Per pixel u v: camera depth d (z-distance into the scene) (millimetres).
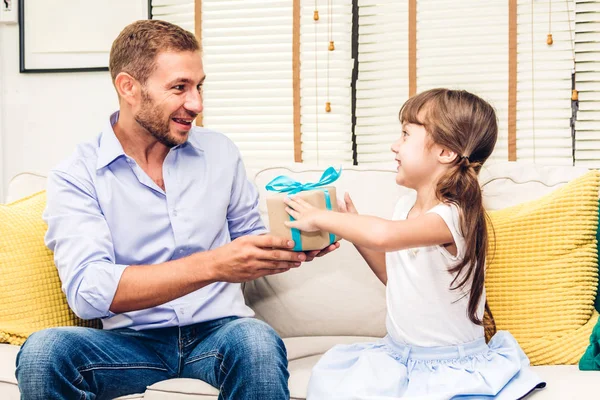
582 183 1704
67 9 2588
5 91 2660
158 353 1604
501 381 1382
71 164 1664
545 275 1670
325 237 1487
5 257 1698
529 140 2309
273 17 2514
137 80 1610
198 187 1729
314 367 1517
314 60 2479
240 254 1430
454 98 1628
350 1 2441
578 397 1313
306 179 2025
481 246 1554
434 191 1630
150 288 1460
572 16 2262
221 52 2545
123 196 1659
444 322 1547
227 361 1422
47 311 1701
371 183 1974
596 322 1608
